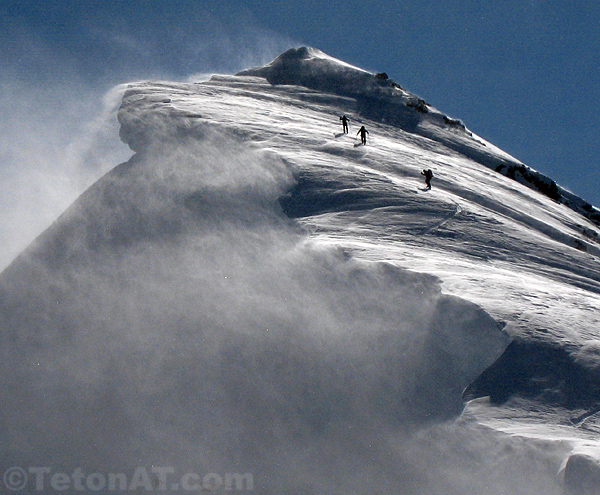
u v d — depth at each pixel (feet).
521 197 495.82
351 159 422.82
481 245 321.73
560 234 412.36
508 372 209.05
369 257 265.95
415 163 456.04
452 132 631.56
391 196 355.97
